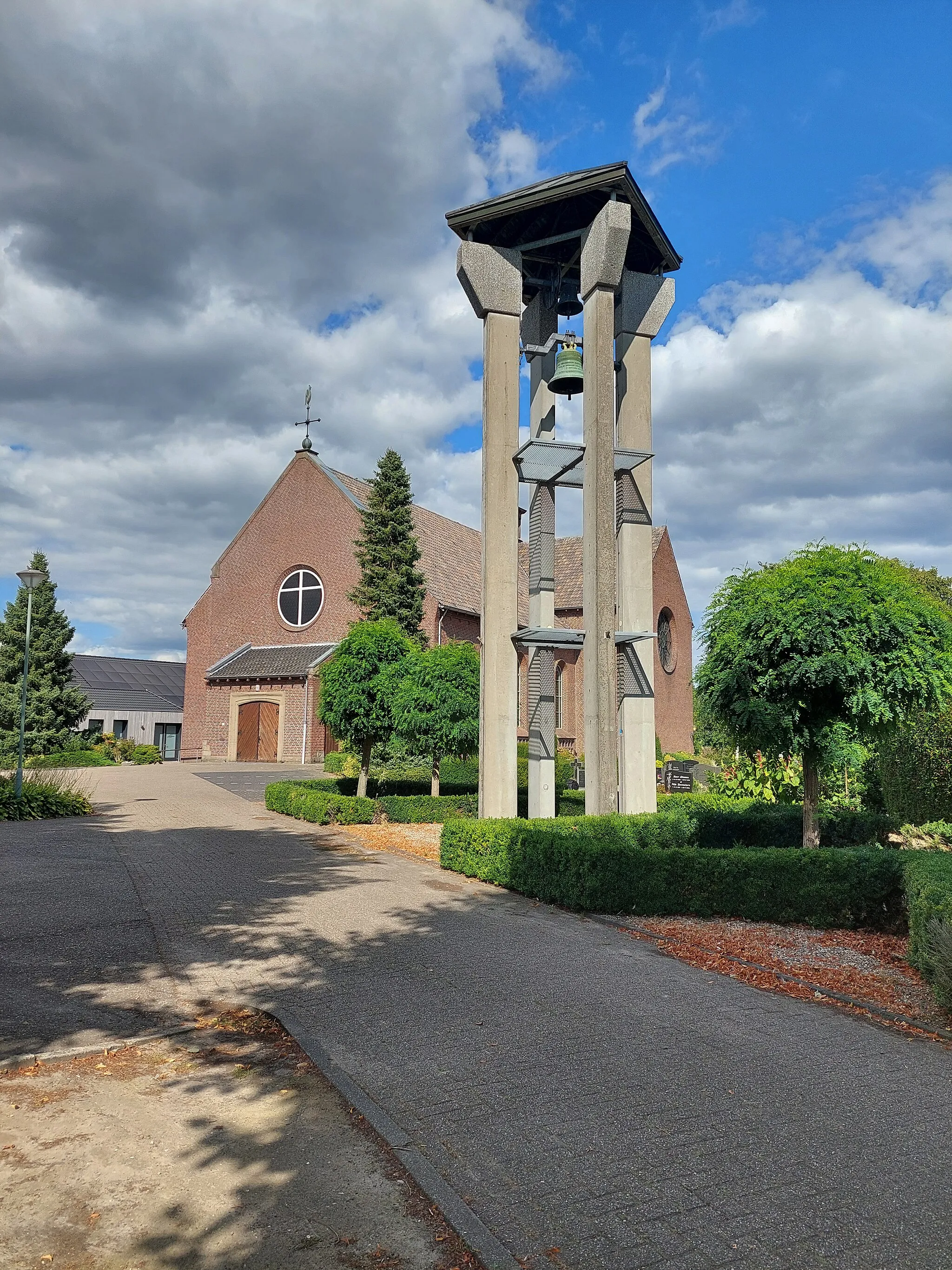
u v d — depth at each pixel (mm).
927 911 5965
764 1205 3254
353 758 23781
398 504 29109
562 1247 2979
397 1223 3152
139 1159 3580
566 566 37469
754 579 9766
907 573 10125
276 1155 3641
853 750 9203
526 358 13750
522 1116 4000
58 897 8836
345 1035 5051
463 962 6633
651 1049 4891
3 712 33375
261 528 35094
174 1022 5270
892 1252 2963
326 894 9195
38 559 36656
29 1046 4805
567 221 12562
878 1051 4961
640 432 12781
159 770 27734
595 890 8227
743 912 8227
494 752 11570
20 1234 3010
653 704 12375
